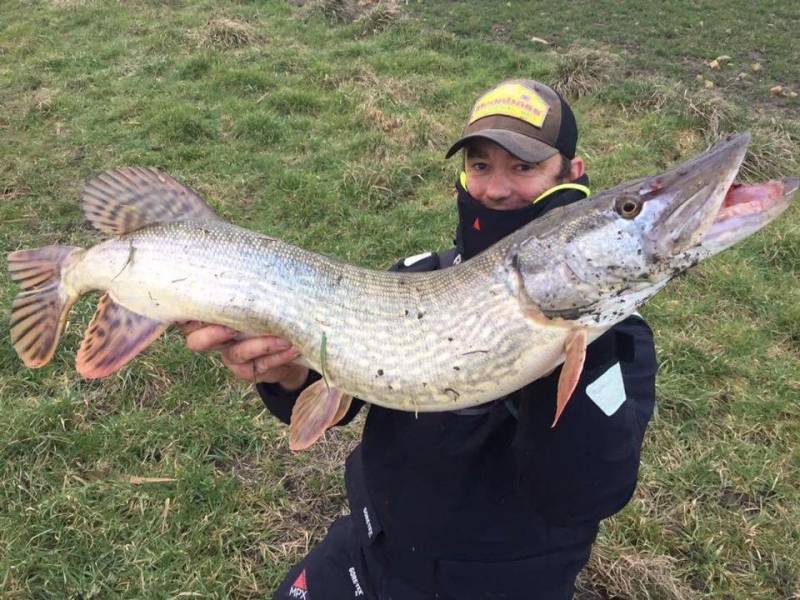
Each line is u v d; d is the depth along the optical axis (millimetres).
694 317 1855
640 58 3799
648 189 763
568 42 4070
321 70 3416
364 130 2883
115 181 957
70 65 3730
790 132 2881
